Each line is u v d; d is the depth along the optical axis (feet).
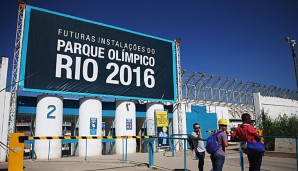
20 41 45.75
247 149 18.86
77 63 50.90
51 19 49.34
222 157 19.39
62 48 49.65
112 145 56.49
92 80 52.13
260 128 57.41
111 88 54.39
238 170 30.27
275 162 37.86
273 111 88.28
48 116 46.39
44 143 45.19
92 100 51.83
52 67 48.01
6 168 32.04
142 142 58.59
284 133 49.90
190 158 43.70
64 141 48.49
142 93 58.65
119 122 55.83
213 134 20.17
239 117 90.89
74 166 33.30
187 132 66.54
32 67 45.91
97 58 53.57
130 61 58.23
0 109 42.70
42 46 47.52
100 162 38.24
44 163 37.06
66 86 48.91
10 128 42.68
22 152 25.50
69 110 52.24
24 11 46.68
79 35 52.06
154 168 31.91
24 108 47.42
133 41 59.57
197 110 71.20
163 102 63.00
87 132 50.55
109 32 56.24
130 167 32.94
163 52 64.23
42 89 46.26
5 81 43.78
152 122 56.90
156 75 61.87
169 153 54.39
